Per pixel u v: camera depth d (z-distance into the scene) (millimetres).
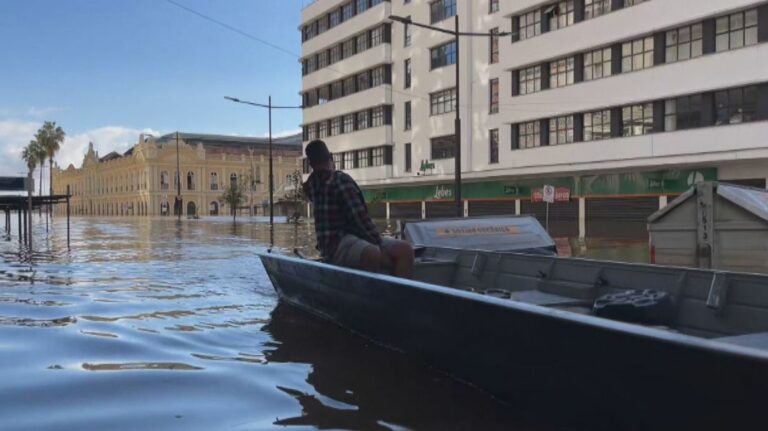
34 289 9289
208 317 7012
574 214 35312
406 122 49031
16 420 3709
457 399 4055
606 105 32406
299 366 4895
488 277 6996
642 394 2984
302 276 6621
